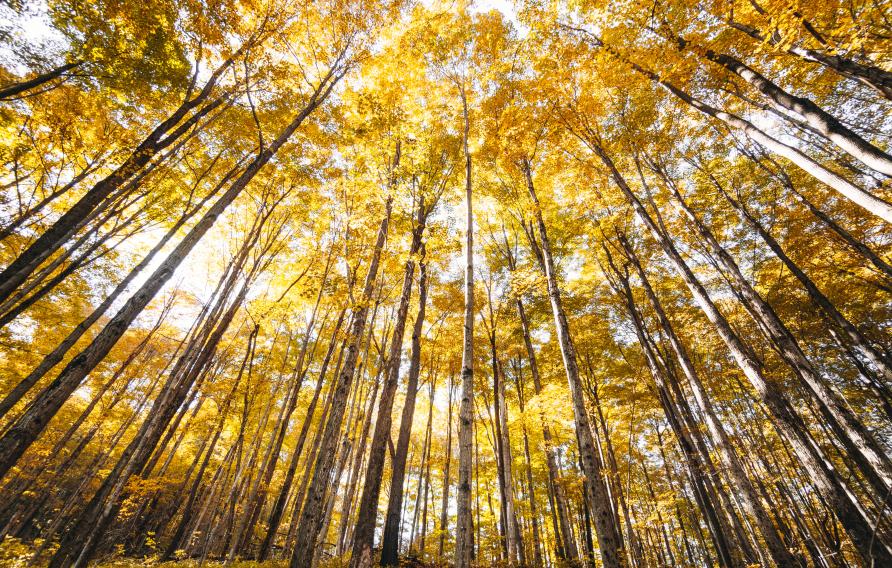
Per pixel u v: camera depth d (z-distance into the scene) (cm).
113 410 1587
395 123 1090
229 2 858
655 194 1369
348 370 870
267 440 2083
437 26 1229
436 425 2347
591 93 1168
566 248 1623
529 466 1373
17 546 1274
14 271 657
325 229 1597
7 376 1299
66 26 829
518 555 1032
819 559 1147
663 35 851
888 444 1357
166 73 989
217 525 1385
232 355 1664
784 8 537
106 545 1611
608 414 1376
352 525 1836
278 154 1322
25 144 991
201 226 758
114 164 1048
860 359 1309
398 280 1236
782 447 1417
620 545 1195
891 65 643
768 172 1198
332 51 1138
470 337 759
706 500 1116
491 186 1445
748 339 1376
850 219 1119
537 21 1005
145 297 643
